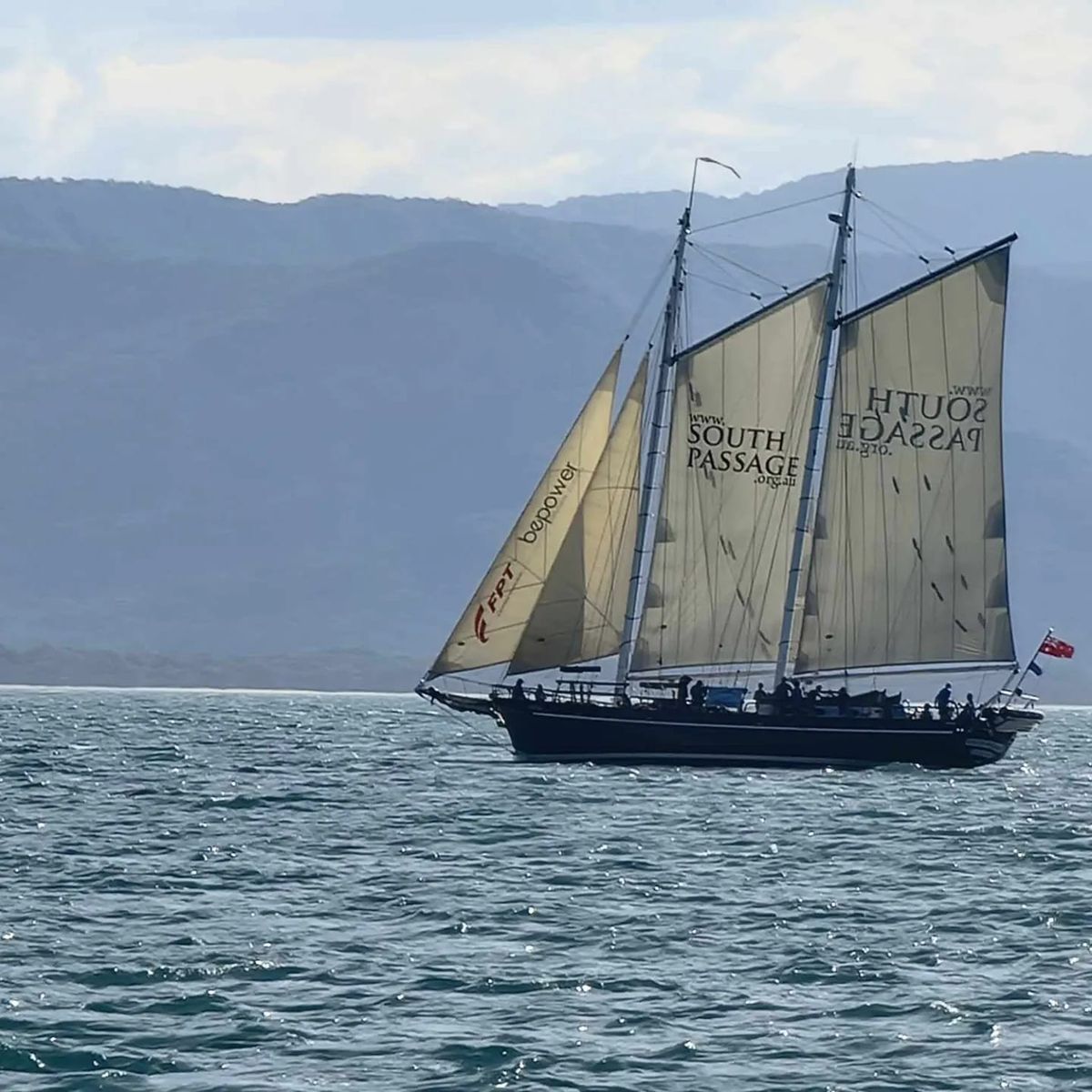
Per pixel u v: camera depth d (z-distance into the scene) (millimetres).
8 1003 103625
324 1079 91125
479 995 107375
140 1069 92438
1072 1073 93375
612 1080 91438
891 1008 105188
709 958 118000
